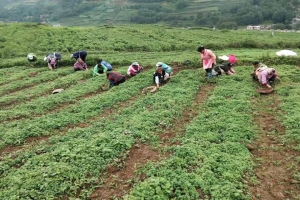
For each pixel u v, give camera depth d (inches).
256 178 337.7
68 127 498.0
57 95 659.4
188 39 1739.7
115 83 719.7
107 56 1187.3
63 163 365.1
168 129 460.1
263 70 633.6
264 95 587.5
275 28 4207.7
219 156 366.3
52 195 317.4
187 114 514.3
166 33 1898.4
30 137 464.1
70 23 5915.4
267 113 504.4
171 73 759.7
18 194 317.1
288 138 414.3
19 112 561.9
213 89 635.5
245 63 842.8
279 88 607.5
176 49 1477.6
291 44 1480.1
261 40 1740.9
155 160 374.9
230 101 542.0
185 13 5738.2
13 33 1658.5
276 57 855.1
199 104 555.8
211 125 452.1
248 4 5354.3
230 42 1584.6
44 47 1477.6
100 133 438.6
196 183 321.7
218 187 313.3
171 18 5452.8
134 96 630.5
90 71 871.1
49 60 992.9
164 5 6412.4
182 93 603.8
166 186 311.6
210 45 1389.0
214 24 4803.2
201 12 5605.3
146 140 425.1
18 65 1079.0
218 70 706.8
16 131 470.0
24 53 1347.2
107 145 401.7
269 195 312.8
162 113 499.2
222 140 415.8
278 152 386.9
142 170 352.8
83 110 556.4
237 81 669.9
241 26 4709.6
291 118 462.6
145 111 514.3
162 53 1277.1
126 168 364.8
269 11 4894.2
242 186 320.2
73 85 767.1
